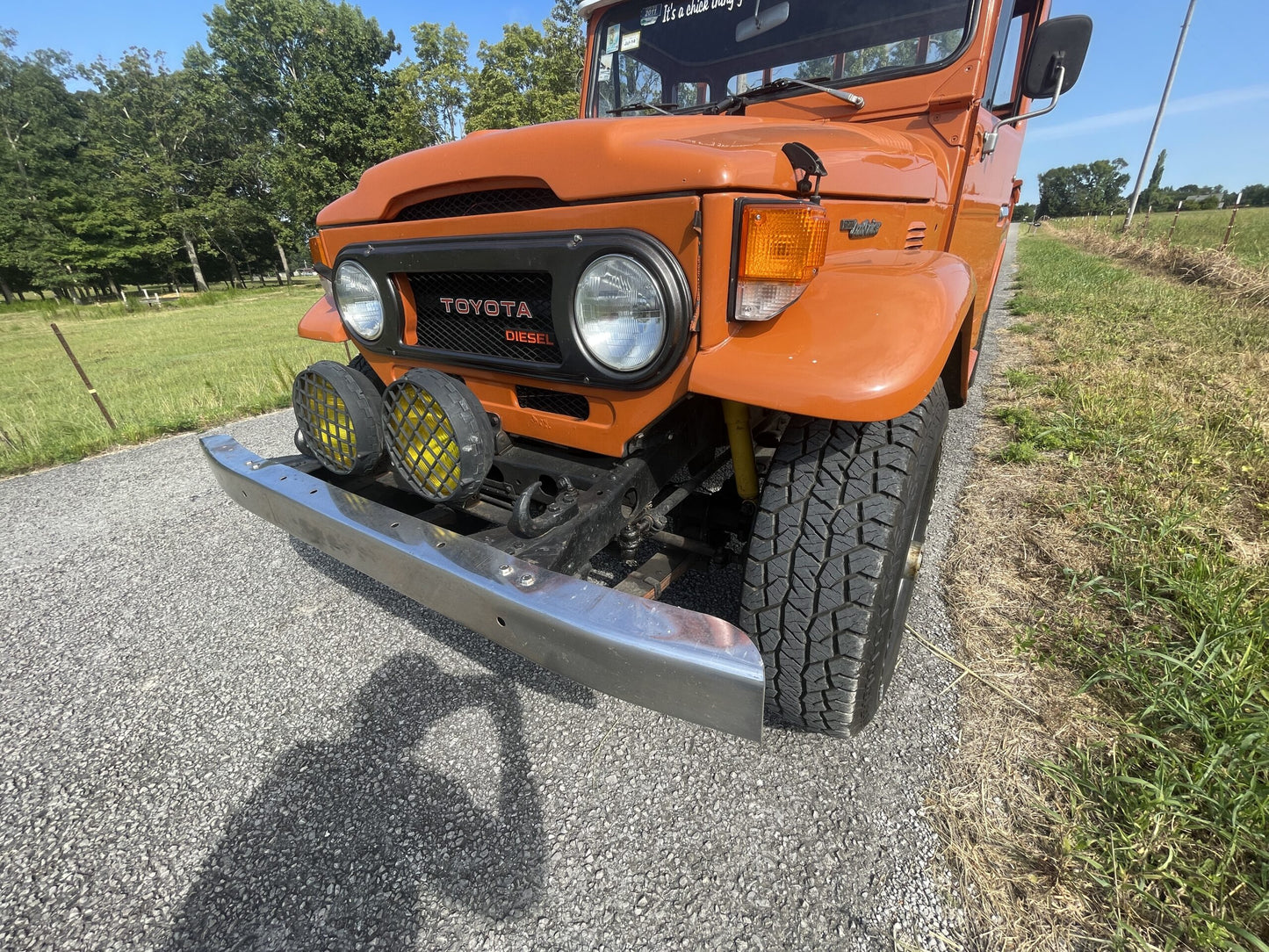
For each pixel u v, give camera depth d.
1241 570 2.02
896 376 1.15
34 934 1.29
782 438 1.49
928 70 2.27
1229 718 1.47
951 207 2.41
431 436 1.49
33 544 2.95
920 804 1.47
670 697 1.13
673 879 1.35
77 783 1.65
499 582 1.23
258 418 5.07
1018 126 3.90
